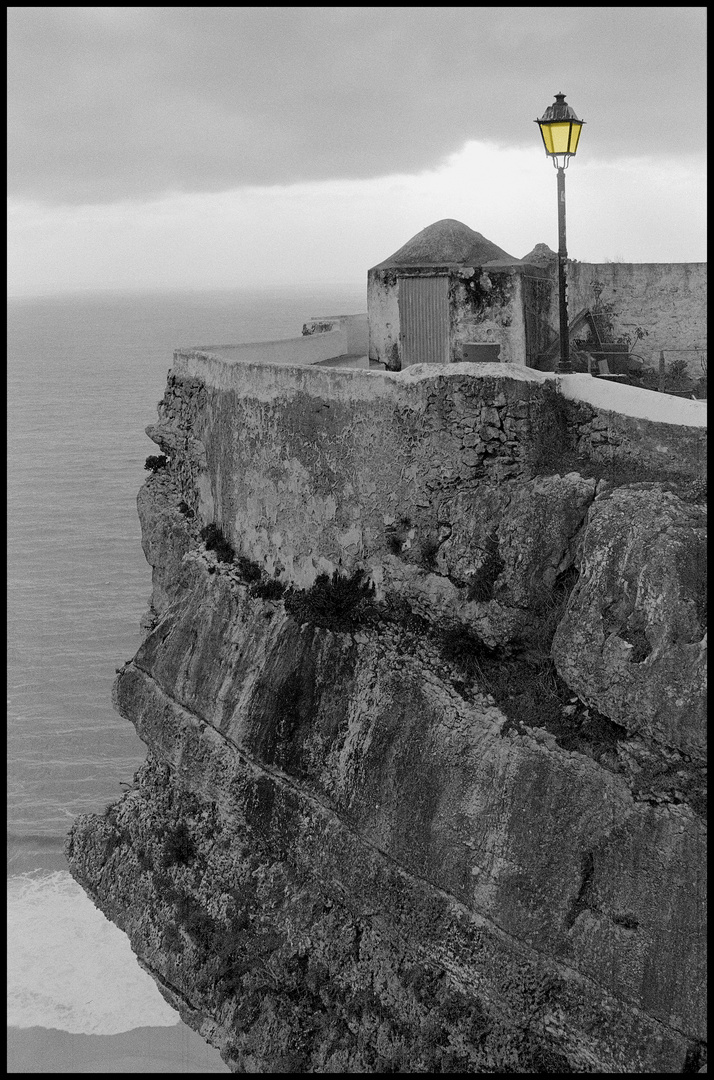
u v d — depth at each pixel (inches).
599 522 530.6
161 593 924.0
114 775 1611.7
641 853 495.8
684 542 499.8
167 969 717.9
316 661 674.2
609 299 825.5
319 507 699.4
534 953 523.2
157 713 805.9
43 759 1641.2
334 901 636.1
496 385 591.5
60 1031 1134.4
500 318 760.3
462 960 553.3
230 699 732.0
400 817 592.4
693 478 540.4
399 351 805.2
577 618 525.7
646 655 498.6
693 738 480.1
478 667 589.3
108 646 1963.6
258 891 679.7
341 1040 604.1
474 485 603.5
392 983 591.2
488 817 551.5
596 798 515.8
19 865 1422.2
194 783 756.0
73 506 2800.2
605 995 497.7
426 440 619.2
